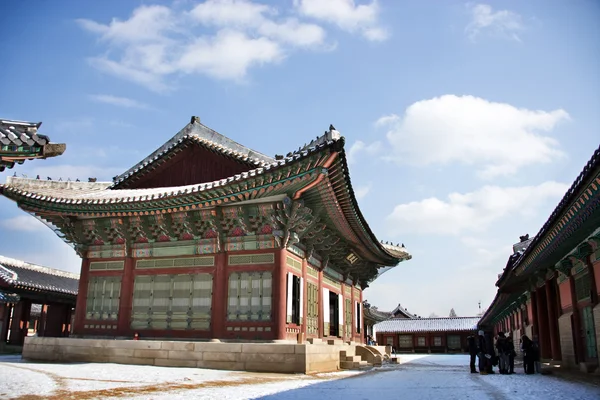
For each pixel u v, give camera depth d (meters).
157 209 29.20
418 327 112.81
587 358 25.44
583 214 18.62
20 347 41.94
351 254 39.19
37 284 43.94
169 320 29.56
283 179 24.92
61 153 14.44
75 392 14.99
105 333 31.22
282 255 27.75
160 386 16.95
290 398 14.31
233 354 25.03
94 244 33.50
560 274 29.64
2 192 32.22
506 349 26.44
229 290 28.45
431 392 16.50
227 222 28.95
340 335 38.81
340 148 22.83
